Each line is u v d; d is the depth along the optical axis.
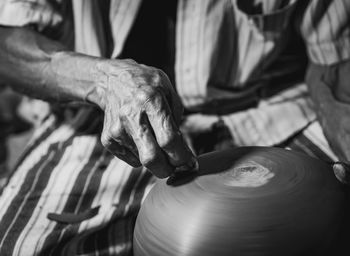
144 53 1.39
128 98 0.93
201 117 1.35
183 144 0.90
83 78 1.12
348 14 1.26
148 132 0.90
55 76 1.19
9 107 2.47
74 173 1.27
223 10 1.26
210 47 1.27
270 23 1.26
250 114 1.33
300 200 0.86
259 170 0.92
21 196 1.24
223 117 1.33
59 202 1.22
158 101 0.90
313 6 1.28
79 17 1.31
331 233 0.85
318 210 0.85
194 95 1.31
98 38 1.33
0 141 2.45
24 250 1.12
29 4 1.28
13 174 1.32
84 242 1.16
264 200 0.85
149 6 1.35
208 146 1.33
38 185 1.26
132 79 0.95
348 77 1.28
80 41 1.34
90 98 1.11
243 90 1.35
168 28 1.36
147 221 0.92
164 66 1.40
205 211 0.86
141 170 1.27
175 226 0.87
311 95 1.32
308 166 0.93
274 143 1.29
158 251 0.88
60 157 1.33
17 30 1.28
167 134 0.88
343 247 0.86
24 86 1.27
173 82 1.39
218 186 0.89
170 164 0.92
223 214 0.85
